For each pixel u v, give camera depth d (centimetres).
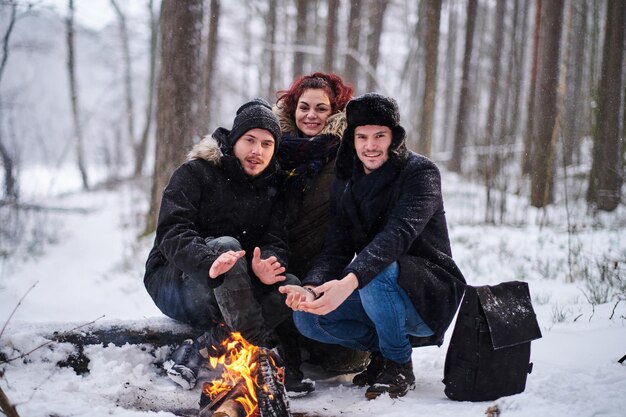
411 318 352
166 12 1080
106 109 3316
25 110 1916
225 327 347
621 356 380
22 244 1296
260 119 370
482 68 3281
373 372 380
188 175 364
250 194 376
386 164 356
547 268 716
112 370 359
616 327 446
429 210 346
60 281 934
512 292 341
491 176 1281
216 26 1727
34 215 1498
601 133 1220
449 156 2688
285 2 2930
